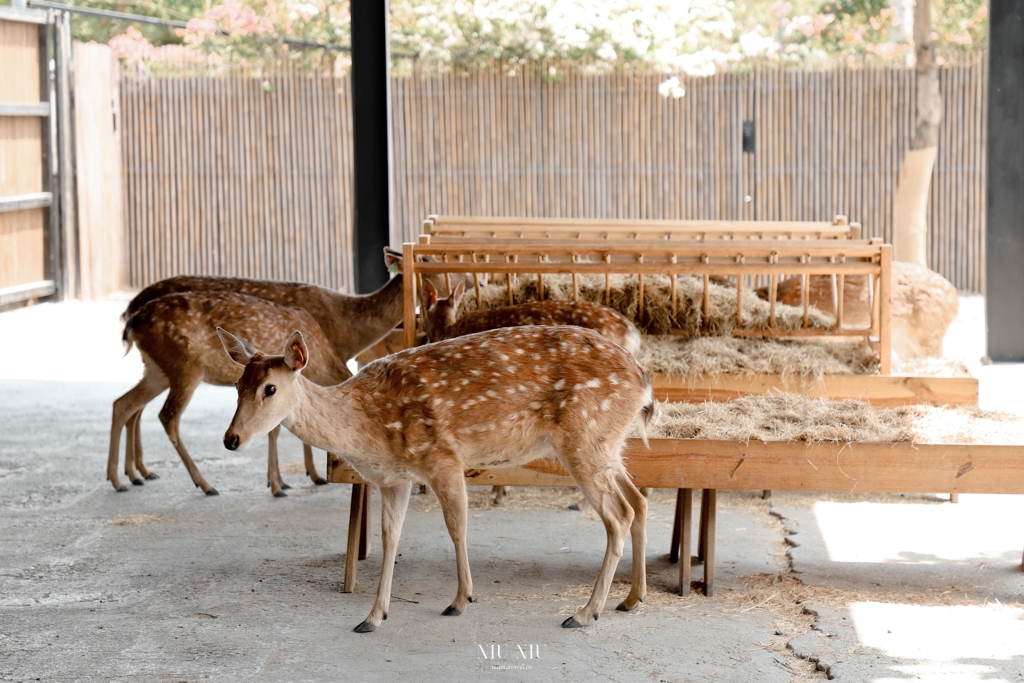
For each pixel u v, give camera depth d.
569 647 4.19
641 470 4.72
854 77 12.79
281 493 6.52
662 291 6.16
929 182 12.74
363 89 9.55
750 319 6.07
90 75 13.34
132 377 9.79
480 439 4.43
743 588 4.87
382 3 9.45
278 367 4.18
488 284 6.76
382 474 4.47
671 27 15.90
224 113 13.60
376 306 6.96
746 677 3.89
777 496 6.38
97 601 4.75
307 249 13.70
